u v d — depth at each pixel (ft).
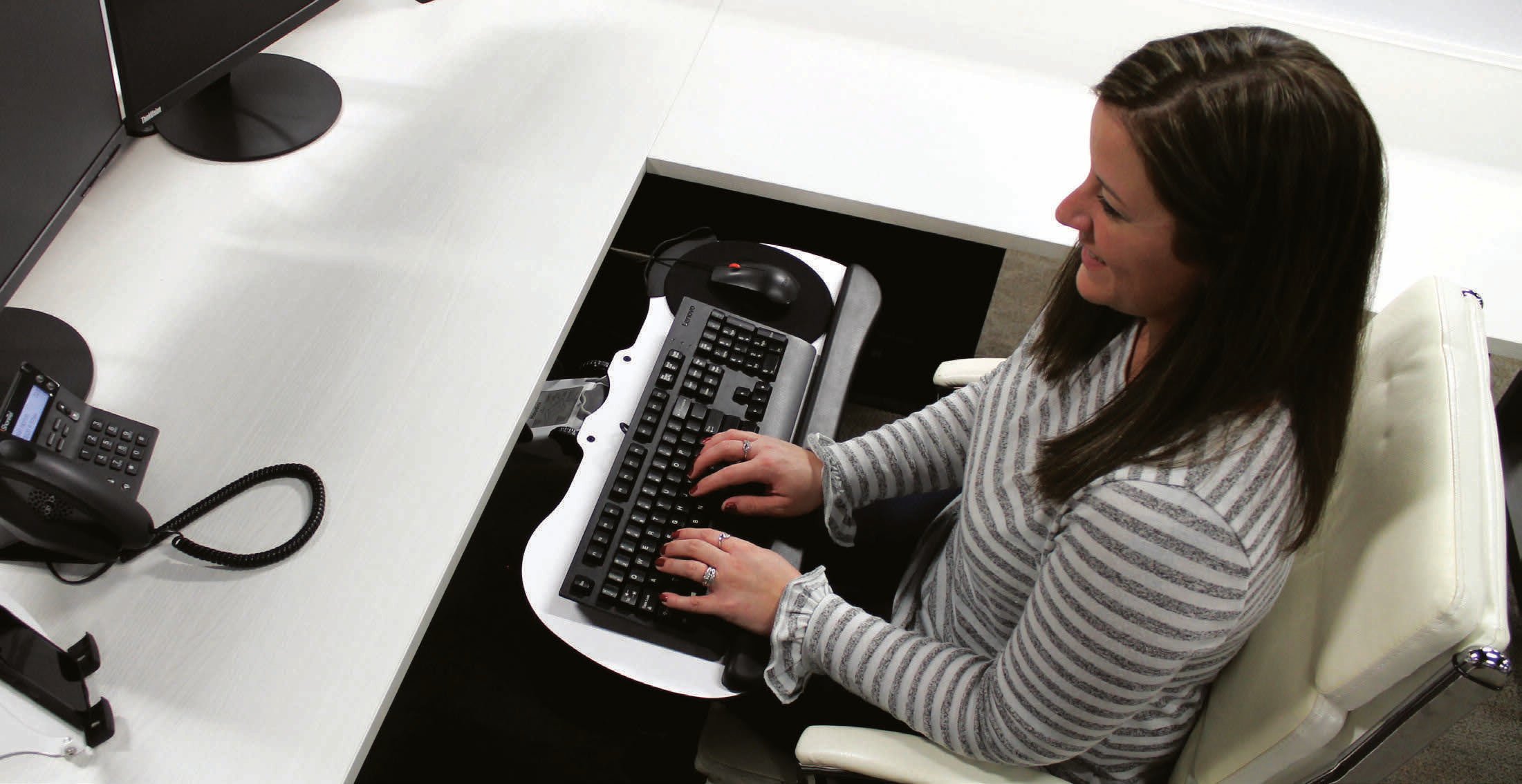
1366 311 2.21
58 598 2.75
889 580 3.76
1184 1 5.14
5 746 2.40
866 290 4.08
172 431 3.10
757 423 3.70
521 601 5.22
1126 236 2.27
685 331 3.85
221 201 3.73
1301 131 1.95
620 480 3.45
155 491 2.97
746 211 5.49
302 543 2.90
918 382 6.08
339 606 2.81
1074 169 4.33
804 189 4.10
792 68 4.61
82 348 3.22
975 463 3.04
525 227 3.80
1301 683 2.52
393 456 3.13
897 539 3.82
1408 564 2.29
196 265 3.52
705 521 3.46
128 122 3.49
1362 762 2.41
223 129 3.92
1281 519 2.31
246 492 3.01
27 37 2.93
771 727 3.38
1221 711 2.83
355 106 4.13
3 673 2.31
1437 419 2.47
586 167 4.04
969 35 4.88
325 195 3.80
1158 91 2.09
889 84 4.59
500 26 4.61
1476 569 2.18
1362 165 2.00
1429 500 2.34
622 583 3.26
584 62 4.50
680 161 4.13
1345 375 2.25
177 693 2.62
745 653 3.16
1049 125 4.50
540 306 3.57
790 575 3.22
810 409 3.72
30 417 2.79
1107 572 2.34
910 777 2.83
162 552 2.87
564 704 4.96
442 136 4.08
